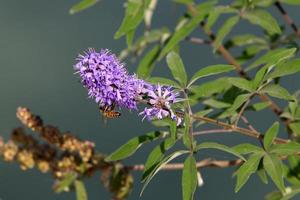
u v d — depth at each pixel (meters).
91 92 0.82
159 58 0.93
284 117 0.94
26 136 0.92
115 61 0.82
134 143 0.86
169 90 0.84
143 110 0.85
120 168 0.93
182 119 0.85
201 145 0.82
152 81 0.84
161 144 0.85
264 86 0.85
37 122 0.92
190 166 0.82
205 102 0.91
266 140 0.84
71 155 0.93
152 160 0.84
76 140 0.92
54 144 0.92
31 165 0.92
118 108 0.83
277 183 0.82
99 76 0.81
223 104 0.91
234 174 0.88
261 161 0.87
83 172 0.93
